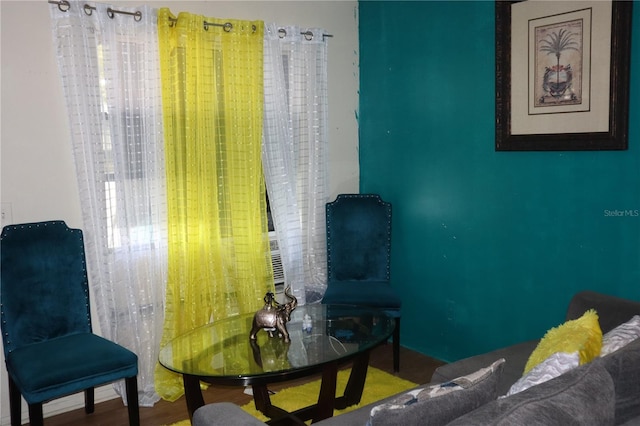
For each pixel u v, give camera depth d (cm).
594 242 285
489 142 330
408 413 142
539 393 142
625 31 261
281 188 374
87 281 301
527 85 303
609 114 269
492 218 333
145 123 320
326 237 397
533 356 204
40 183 301
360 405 304
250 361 242
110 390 331
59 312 290
